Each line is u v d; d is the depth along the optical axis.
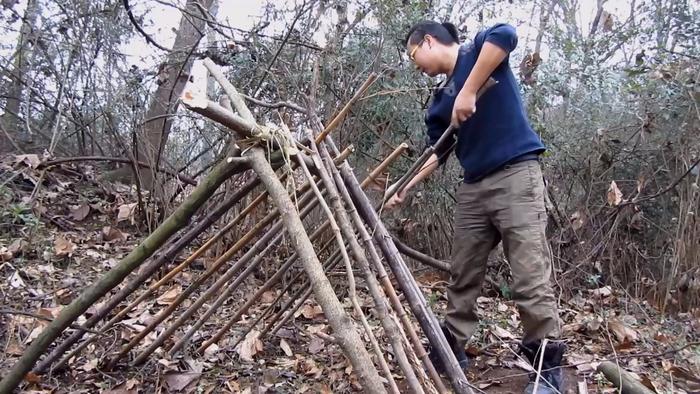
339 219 1.76
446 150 2.54
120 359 2.30
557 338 2.20
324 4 3.67
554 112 4.17
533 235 2.21
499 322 3.16
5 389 1.95
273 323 2.52
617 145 4.02
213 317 2.80
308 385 2.25
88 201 3.98
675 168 3.87
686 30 3.97
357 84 3.51
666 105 3.83
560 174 4.08
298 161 1.77
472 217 2.42
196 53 3.90
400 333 1.62
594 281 3.66
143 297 2.26
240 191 2.03
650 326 3.30
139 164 3.82
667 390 2.41
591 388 2.43
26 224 3.34
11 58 4.30
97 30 3.96
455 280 2.50
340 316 1.33
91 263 3.29
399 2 3.57
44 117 4.43
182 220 1.82
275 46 3.65
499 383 2.46
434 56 2.41
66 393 2.10
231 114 1.67
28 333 2.44
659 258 3.92
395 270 1.95
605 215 4.02
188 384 2.20
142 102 3.91
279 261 3.12
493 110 2.28
